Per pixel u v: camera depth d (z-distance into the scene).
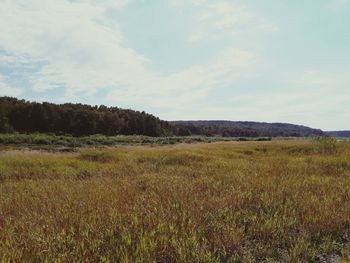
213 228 4.35
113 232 4.07
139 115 104.00
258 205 5.69
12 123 78.31
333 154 17.83
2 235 4.05
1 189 8.37
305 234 4.38
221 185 7.41
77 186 7.95
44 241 3.63
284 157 17.08
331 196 6.17
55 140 51.59
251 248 4.02
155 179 8.62
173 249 3.66
